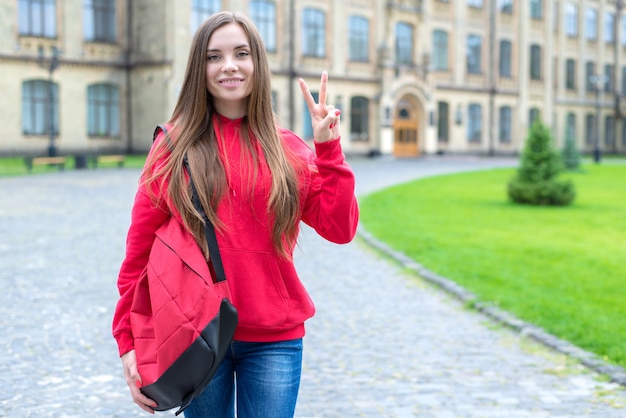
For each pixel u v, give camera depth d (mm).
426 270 9930
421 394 5234
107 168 30578
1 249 10938
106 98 37906
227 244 2607
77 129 36781
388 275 9789
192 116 2695
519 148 56844
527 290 8781
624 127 68375
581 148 64438
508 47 56188
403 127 49156
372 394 5223
